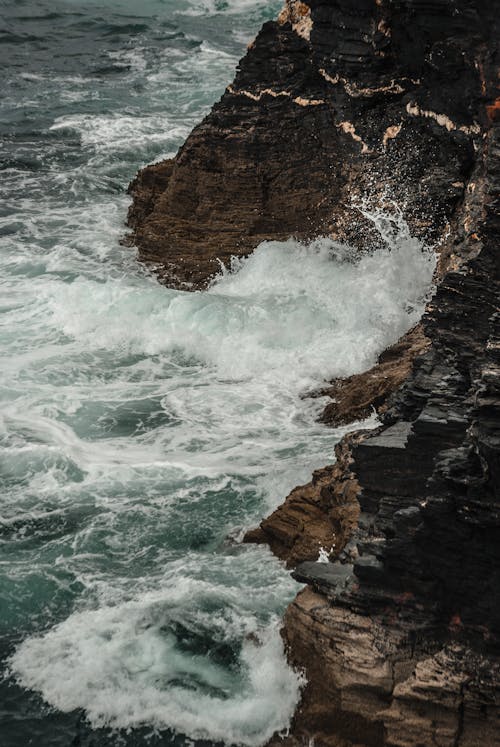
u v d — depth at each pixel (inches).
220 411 763.4
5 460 697.0
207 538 620.1
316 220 992.2
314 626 486.9
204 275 978.1
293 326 854.5
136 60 1755.7
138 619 551.8
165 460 699.4
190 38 1882.4
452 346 509.4
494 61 798.5
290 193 1014.4
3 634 550.3
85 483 674.2
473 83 839.1
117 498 658.8
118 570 594.9
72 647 538.3
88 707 508.1
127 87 1619.1
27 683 521.0
